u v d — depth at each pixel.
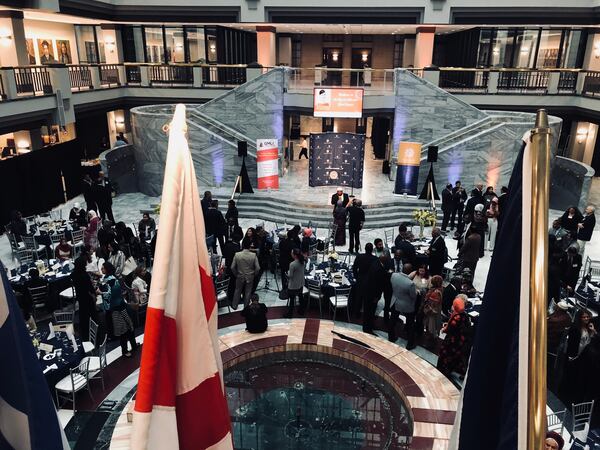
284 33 29.78
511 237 1.62
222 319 10.55
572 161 18.00
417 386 8.05
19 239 13.31
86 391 8.28
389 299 10.06
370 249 9.62
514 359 1.52
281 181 19.64
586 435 6.81
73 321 9.77
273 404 8.02
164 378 1.70
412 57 29.25
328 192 18.20
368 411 7.90
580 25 21.47
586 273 12.50
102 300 9.78
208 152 18.45
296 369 8.95
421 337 9.94
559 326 8.84
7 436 1.57
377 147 24.53
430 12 21.97
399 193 17.91
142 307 10.07
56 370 7.56
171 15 23.19
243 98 19.52
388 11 22.17
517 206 1.61
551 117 18.47
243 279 10.56
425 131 19.28
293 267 10.12
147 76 22.88
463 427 1.78
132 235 12.19
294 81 20.38
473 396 1.75
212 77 24.19
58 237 13.26
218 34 24.36
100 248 11.63
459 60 25.80
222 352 8.85
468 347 8.33
